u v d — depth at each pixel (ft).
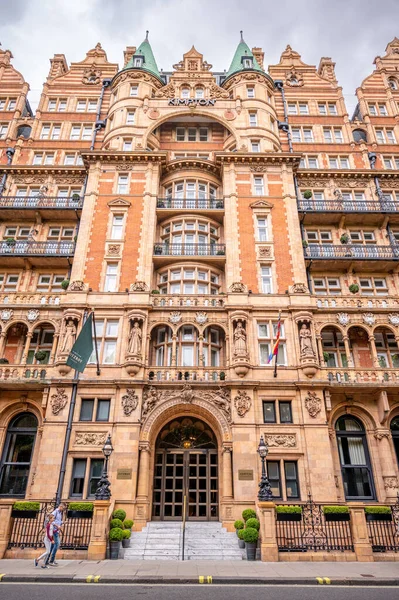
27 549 48.52
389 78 119.65
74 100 112.16
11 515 50.62
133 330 71.97
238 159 91.45
